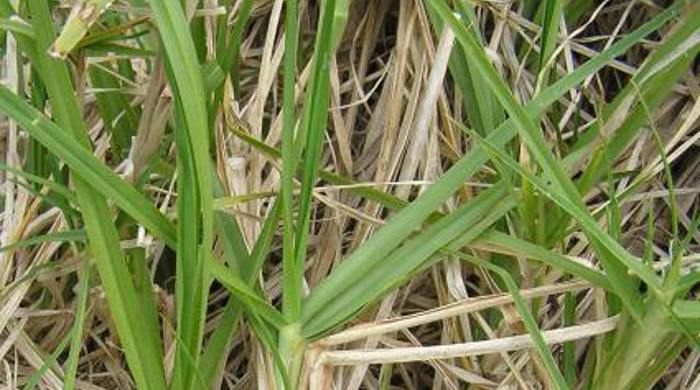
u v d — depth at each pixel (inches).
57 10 23.2
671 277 21.9
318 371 23.0
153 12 19.7
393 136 26.0
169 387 22.7
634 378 23.6
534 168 23.6
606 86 27.9
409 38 26.1
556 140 25.9
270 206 25.1
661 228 27.2
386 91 27.1
